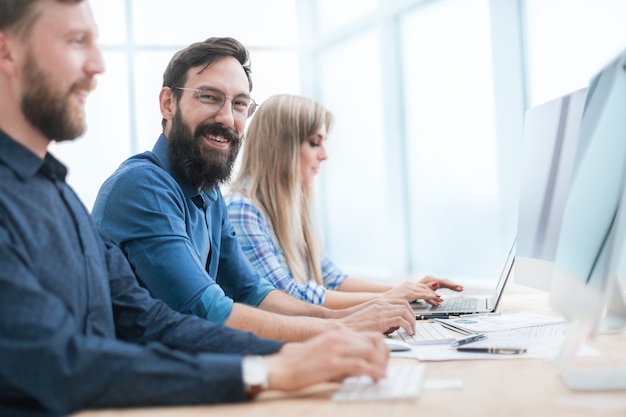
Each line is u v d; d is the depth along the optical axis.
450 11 4.20
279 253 2.21
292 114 2.29
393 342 1.23
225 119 1.70
